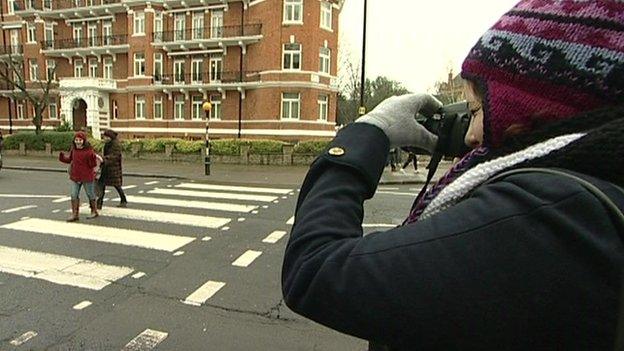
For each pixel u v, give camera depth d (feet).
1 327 12.33
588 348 1.86
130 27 106.93
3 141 86.53
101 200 30.32
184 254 19.72
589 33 2.12
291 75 89.61
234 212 30.01
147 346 11.41
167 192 39.11
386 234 2.43
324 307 2.39
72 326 12.44
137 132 108.27
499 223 2.05
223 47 96.27
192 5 100.12
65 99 112.57
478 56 2.57
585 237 1.86
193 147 71.00
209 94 100.22
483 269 2.01
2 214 28.45
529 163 2.22
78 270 17.30
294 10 89.45
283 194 38.93
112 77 114.32
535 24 2.30
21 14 122.21
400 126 3.16
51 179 49.60
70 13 116.47
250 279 16.51
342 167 2.92
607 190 1.95
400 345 2.22
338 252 2.44
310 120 90.48
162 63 105.40
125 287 15.52
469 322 2.01
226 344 11.60
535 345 1.94
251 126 94.73
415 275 2.14
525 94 2.28
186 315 13.29
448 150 3.34
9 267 17.58
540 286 1.90
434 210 2.65
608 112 2.06
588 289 1.84
